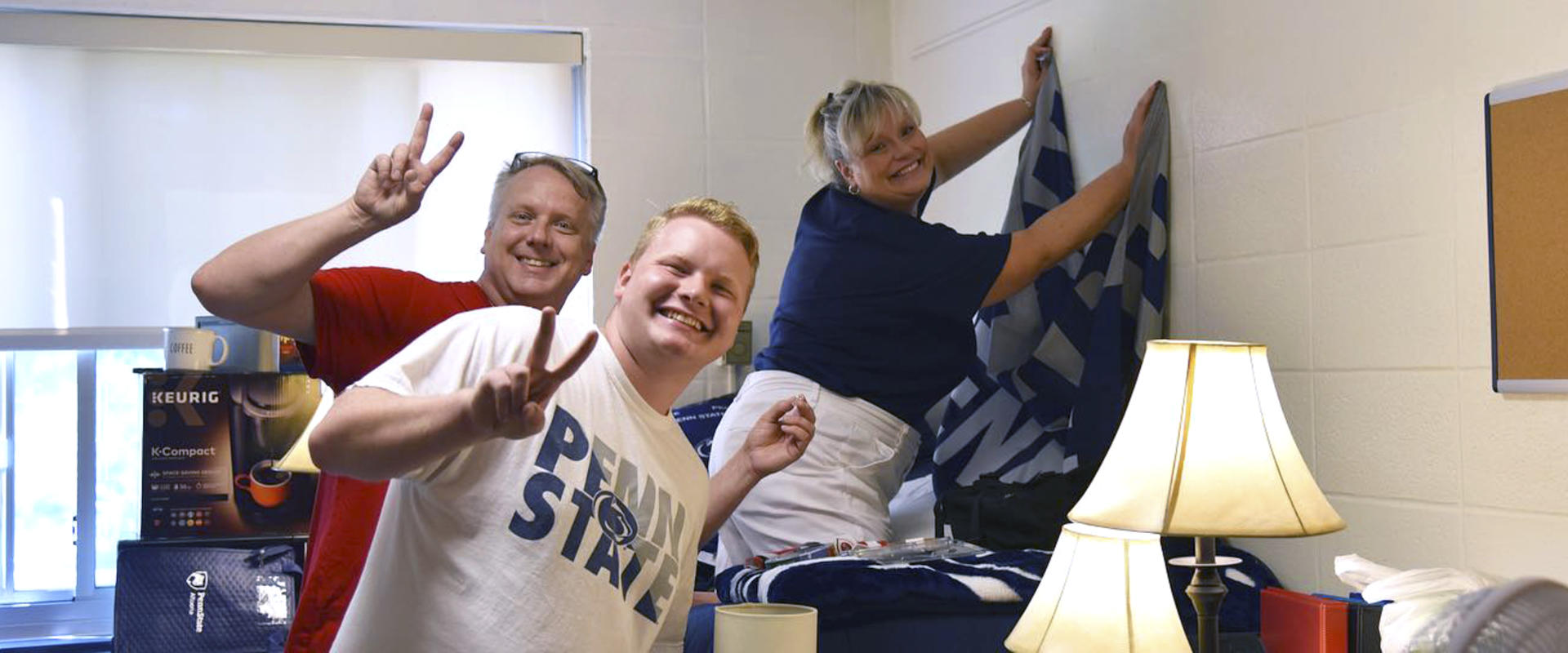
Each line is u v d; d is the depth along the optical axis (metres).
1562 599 0.75
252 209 4.35
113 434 4.33
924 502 3.61
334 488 2.31
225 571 3.64
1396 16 2.68
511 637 1.66
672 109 4.55
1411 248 2.65
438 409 1.45
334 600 2.26
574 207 2.46
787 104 4.67
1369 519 2.76
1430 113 2.61
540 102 4.53
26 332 4.20
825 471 3.22
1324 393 2.87
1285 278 2.97
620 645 1.76
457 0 4.40
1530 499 2.39
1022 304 3.54
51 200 4.23
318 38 4.34
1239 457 2.02
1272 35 3.01
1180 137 3.32
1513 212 2.42
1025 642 2.13
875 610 2.55
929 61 4.53
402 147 2.07
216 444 3.82
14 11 4.17
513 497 1.68
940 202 4.47
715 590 2.90
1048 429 3.52
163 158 4.30
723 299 1.79
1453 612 0.78
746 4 4.64
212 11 4.24
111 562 4.32
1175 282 3.34
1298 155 2.94
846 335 3.30
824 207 3.47
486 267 2.49
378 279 2.29
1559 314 2.34
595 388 1.77
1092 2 3.65
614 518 1.75
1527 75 2.41
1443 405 2.58
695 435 3.93
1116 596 2.06
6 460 4.27
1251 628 2.73
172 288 4.30
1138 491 2.04
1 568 4.27
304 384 3.88
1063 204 3.34
